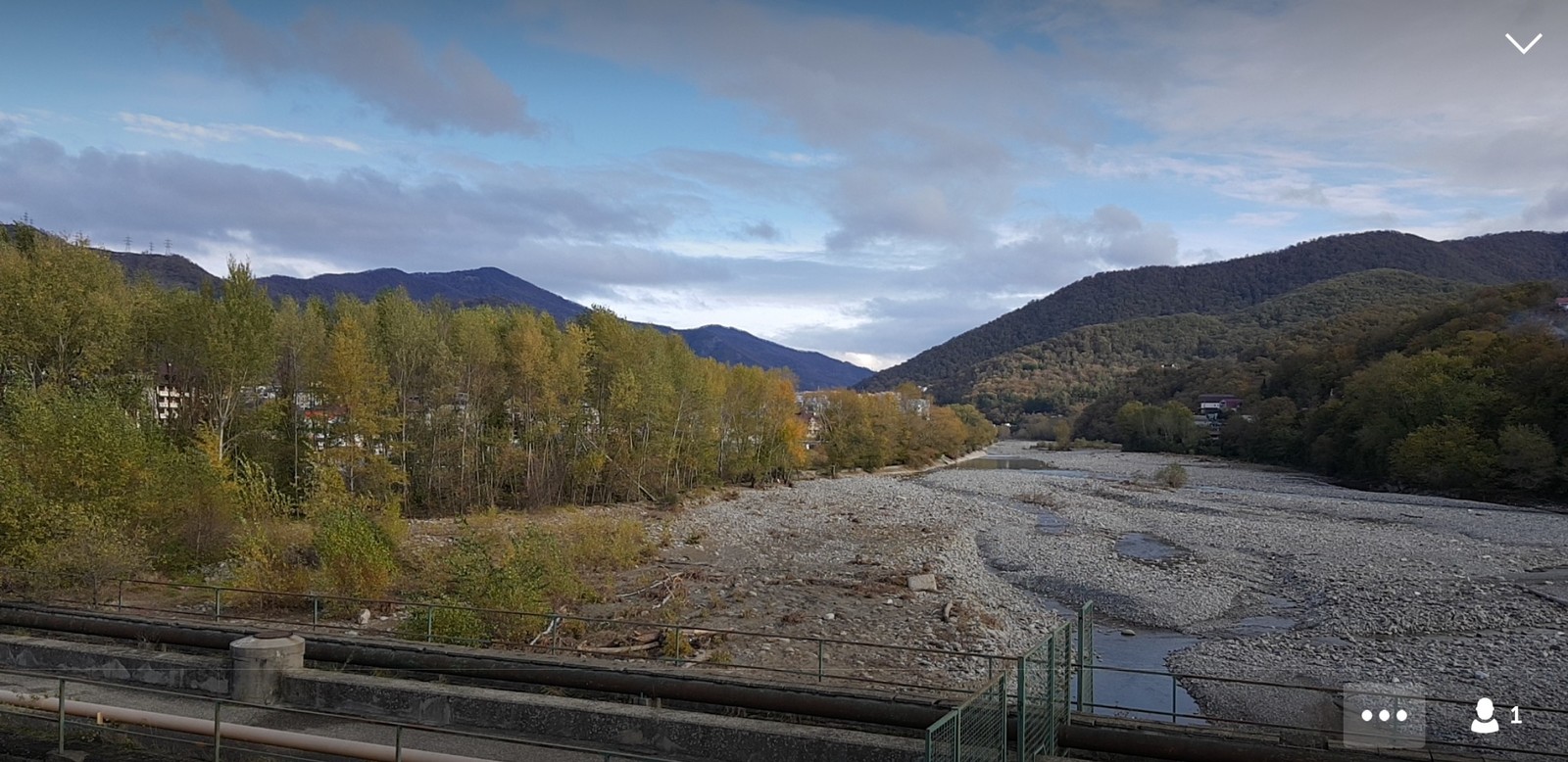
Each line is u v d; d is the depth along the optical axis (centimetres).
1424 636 2977
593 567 4069
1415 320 14012
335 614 2764
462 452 6625
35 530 2723
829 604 3369
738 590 3575
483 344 6700
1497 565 4353
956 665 2592
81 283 4603
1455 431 8462
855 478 11388
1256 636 3091
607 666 1678
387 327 6638
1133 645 3017
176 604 2816
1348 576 4056
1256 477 10969
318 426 5794
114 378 4738
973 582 3984
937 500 7938
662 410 7662
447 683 1722
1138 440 17562
